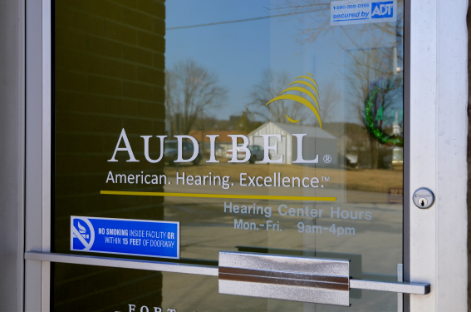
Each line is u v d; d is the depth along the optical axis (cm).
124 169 248
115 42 252
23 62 261
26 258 257
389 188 203
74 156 257
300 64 220
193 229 236
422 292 188
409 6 199
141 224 245
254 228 225
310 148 217
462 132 188
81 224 255
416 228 195
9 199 256
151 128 245
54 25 262
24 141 261
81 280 258
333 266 208
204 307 234
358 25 210
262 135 226
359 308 209
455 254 189
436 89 192
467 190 187
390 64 204
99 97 254
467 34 187
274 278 218
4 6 254
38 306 259
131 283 248
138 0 249
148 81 247
